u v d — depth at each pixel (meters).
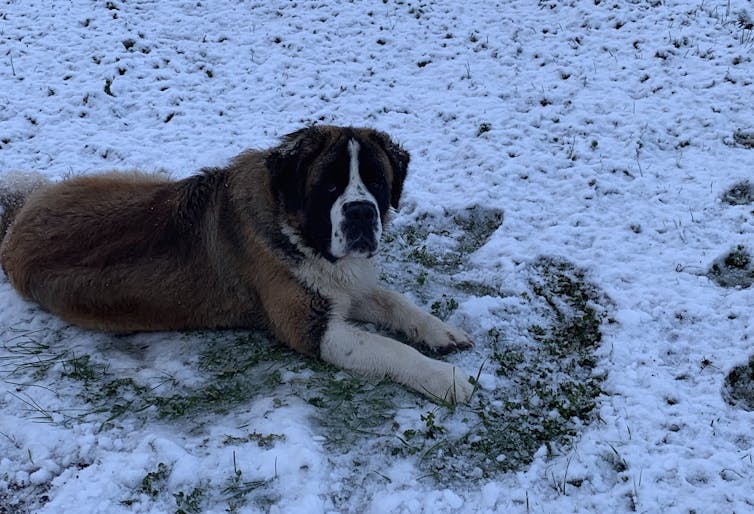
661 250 2.81
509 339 2.54
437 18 4.48
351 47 4.29
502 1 4.61
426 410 2.30
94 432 2.24
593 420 2.26
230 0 4.84
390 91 3.86
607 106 3.56
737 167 3.15
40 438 2.21
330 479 2.11
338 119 3.67
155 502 2.07
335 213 2.39
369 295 2.62
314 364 2.45
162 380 2.42
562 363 2.46
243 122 3.70
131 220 2.59
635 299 2.61
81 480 2.10
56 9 4.74
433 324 2.53
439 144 3.47
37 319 2.65
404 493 2.08
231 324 2.63
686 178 3.13
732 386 2.37
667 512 2.03
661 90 3.62
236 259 2.54
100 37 4.37
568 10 4.38
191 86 3.96
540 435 2.23
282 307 2.48
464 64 4.00
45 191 2.76
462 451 2.20
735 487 2.07
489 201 3.11
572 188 3.14
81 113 3.75
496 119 3.57
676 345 2.46
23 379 2.42
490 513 2.05
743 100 3.49
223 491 2.09
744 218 2.91
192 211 2.57
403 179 2.60
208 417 2.29
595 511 2.05
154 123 3.71
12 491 2.11
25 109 3.76
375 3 4.70
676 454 2.14
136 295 2.56
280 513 2.03
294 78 4.02
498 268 2.82
